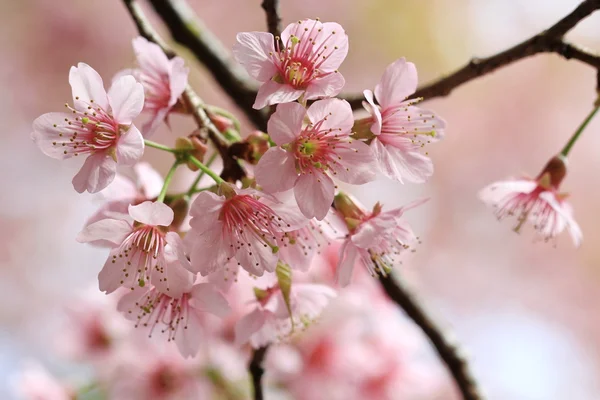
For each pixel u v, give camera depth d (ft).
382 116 2.02
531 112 5.24
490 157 5.19
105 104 2.00
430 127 2.03
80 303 2.40
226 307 2.02
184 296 2.04
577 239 2.13
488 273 5.03
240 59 1.98
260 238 1.99
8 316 4.29
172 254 1.98
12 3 4.65
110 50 4.80
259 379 2.19
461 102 5.24
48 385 2.43
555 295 5.04
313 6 4.70
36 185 4.69
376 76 4.75
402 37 4.74
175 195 2.05
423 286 4.84
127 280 1.99
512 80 5.22
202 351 2.31
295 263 2.03
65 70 4.77
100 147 1.99
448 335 2.31
